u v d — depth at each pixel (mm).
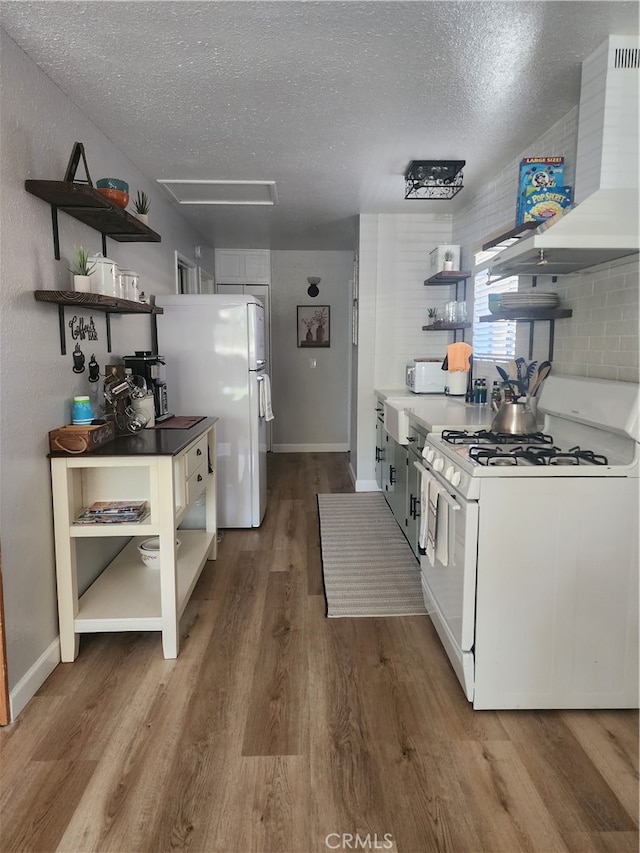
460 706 2010
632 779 1670
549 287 2719
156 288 3859
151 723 1911
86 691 2094
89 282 2314
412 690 2107
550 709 2000
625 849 1437
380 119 2645
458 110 2531
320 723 1913
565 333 2584
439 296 4707
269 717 1942
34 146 2115
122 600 2463
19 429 1992
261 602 2846
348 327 6523
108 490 2441
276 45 1985
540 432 2543
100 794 1604
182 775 1677
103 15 1796
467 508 1893
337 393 6652
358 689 2111
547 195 2387
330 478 5457
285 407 6652
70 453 2213
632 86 1961
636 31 1908
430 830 1488
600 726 1910
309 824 1507
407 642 2463
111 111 2555
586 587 1929
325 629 2576
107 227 2670
